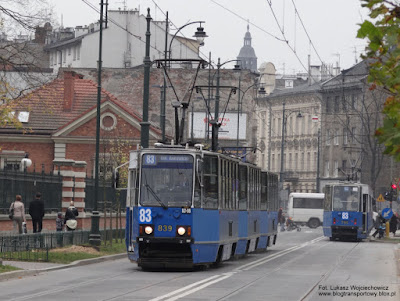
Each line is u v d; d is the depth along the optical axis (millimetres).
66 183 76812
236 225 55344
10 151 104938
